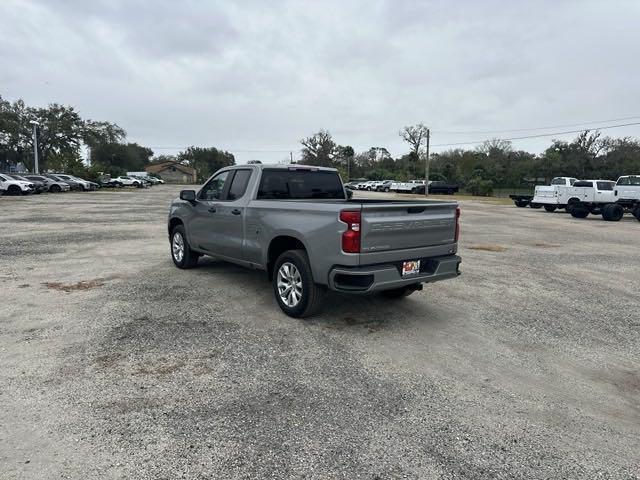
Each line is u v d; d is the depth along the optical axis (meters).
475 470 2.70
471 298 6.59
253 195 6.06
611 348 4.75
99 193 40.09
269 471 2.64
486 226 17.62
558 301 6.56
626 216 24.67
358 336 4.86
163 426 3.09
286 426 3.12
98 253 9.57
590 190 22.34
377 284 4.66
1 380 3.70
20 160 66.88
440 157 89.50
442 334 5.01
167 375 3.85
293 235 5.16
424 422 3.22
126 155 94.06
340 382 3.79
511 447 2.94
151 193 42.03
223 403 3.41
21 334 4.73
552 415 3.36
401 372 4.02
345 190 7.06
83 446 2.84
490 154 80.44
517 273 8.49
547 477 2.65
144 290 6.54
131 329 4.92
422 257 5.17
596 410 3.45
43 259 8.86
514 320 5.61
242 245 6.14
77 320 5.19
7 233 12.67
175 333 4.83
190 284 6.91
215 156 131.75
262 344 4.58
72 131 68.19
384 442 2.96
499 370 4.12
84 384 3.66
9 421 3.10
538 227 17.47
